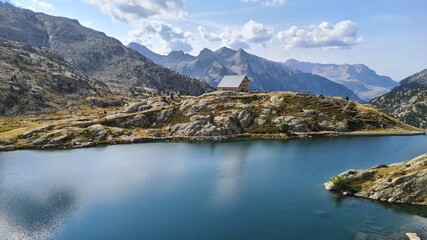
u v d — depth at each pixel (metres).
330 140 184.00
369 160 136.00
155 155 150.50
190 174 117.06
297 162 133.38
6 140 175.38
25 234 71.50
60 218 79.38
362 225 73.25
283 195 93.94
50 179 112.00
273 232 70.88
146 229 73.25
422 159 95.75
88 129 191.62
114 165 131.50
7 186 104.25
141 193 96.88
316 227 72.94
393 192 87.19
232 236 69.31
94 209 84.62
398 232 69.25
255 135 194.75
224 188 100.69
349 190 94.56
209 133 194.62
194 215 80.44
